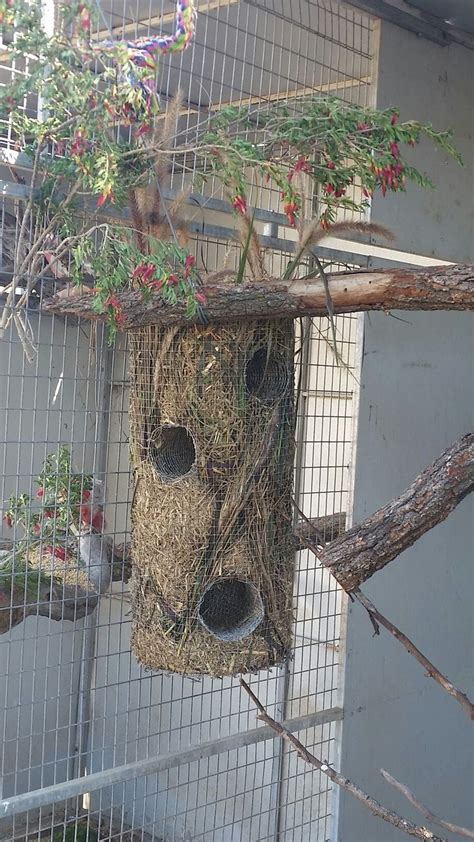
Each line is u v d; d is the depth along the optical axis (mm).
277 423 2305
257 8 2932
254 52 2836
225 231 2715
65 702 4348
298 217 2240
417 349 3424
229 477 2266
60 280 2469
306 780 3781
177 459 2441
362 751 3320
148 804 4359
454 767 3721
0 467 3738
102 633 4500
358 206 2318
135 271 1951
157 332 2299
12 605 2453
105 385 2904
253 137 2424
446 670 3652
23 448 3807
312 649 4035
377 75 3166
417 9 3238
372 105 3170
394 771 3449
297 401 2420
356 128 2100
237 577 2293
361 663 3291
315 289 2076
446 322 3539
